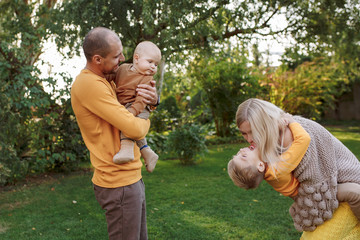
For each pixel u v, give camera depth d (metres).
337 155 1.74
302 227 1.74
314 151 1.63
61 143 6.27
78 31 5.98
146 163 1.88
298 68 12.42
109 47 1.55
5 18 6.12
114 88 1.77
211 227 3.45
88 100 1.56
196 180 5.71
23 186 5.51
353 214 1.69
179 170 6.63
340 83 15.45
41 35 6.11
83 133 1.71
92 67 1.62
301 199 1.70
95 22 5.73
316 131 1.70
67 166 6.55
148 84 1.72
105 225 3.63
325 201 1.64
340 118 17.06
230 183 5.39
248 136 1.76
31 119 5.98
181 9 5.86
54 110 6.20
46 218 3.89
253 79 11.38
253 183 1.70
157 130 11.64
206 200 4.46
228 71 11.15
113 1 5.66
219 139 10.88
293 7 7.27
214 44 6.82
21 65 5.66
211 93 11.38
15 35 6.08
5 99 5.03
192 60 9.16
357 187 1.62
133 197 1.66
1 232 3.43
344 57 9.27
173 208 4.14
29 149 5.95
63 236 3.31
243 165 1.68
